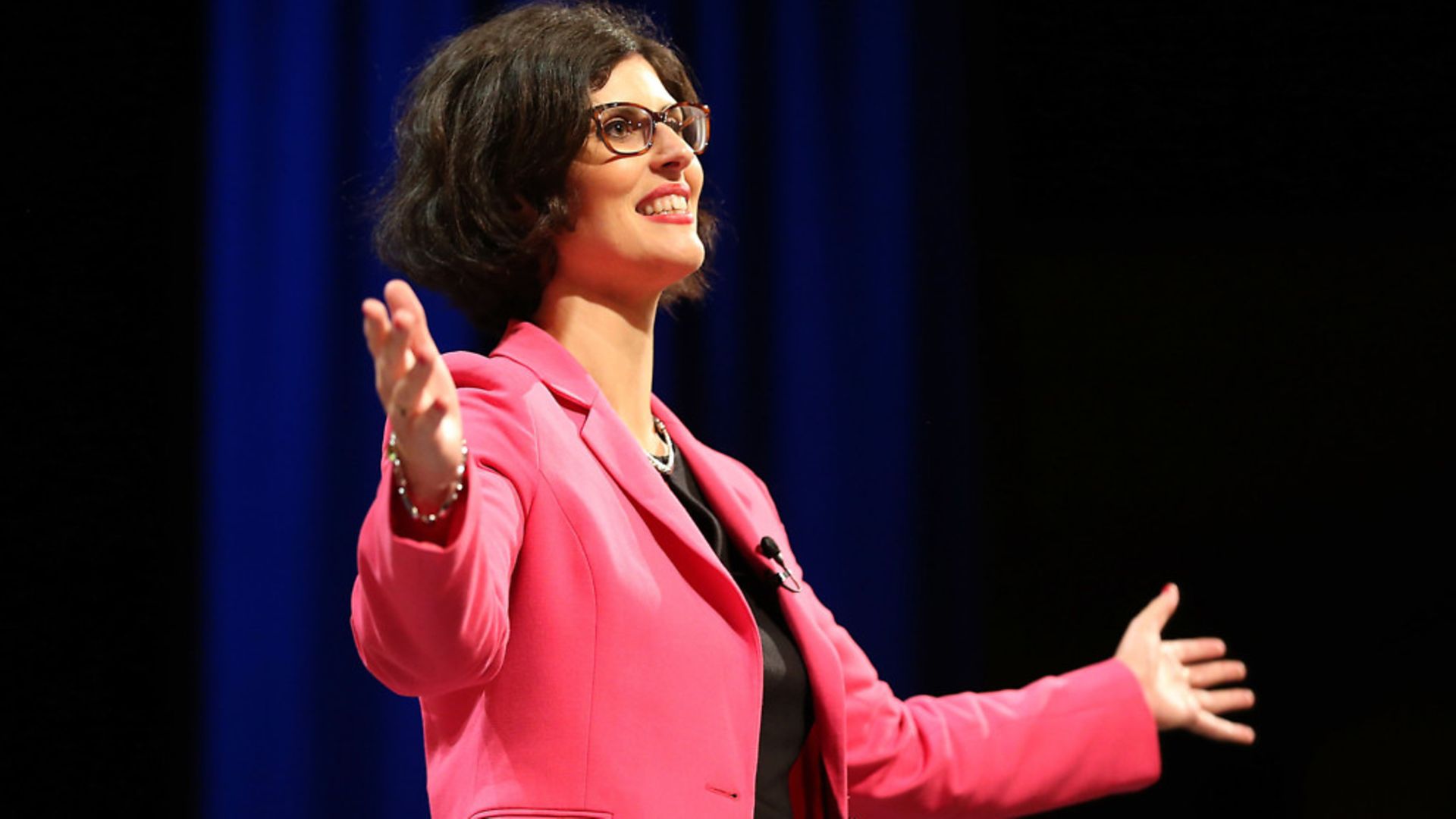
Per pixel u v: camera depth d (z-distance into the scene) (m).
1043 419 9.54
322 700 8.07
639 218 4.02
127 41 8.23
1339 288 9.59
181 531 8.17
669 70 4.36
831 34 9.12
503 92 4.04
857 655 4.66
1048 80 9.51
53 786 7.94
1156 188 9.55
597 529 3.51
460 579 2.82
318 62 8.38
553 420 3.69
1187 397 9.60
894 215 9.05
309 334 8.24
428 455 2.74
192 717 8.10
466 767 3.46
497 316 4.26
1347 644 9.45
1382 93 9.47
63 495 8.06
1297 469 9.55
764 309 8.88
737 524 4.24
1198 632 9.48
